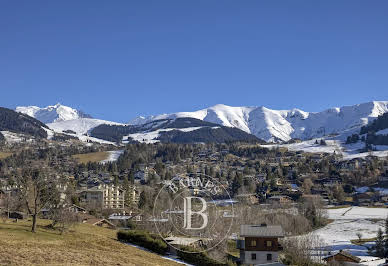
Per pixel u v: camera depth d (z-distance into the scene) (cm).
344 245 14262
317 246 11931
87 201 18675
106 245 7756
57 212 9331
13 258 5384
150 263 6462
